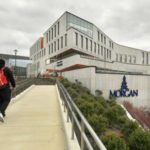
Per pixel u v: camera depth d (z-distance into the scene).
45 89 24.67
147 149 8.91
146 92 29.27
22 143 6.04
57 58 57.75
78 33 47.72
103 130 10.38
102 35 63.53
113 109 14.24
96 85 24.78
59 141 6.26
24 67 100.38
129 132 10.55
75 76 29.91
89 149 3.44
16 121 8.44
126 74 27.16
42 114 9.88
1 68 7.90
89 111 12.77
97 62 41.91
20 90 17.78
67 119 7.54
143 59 84.25
